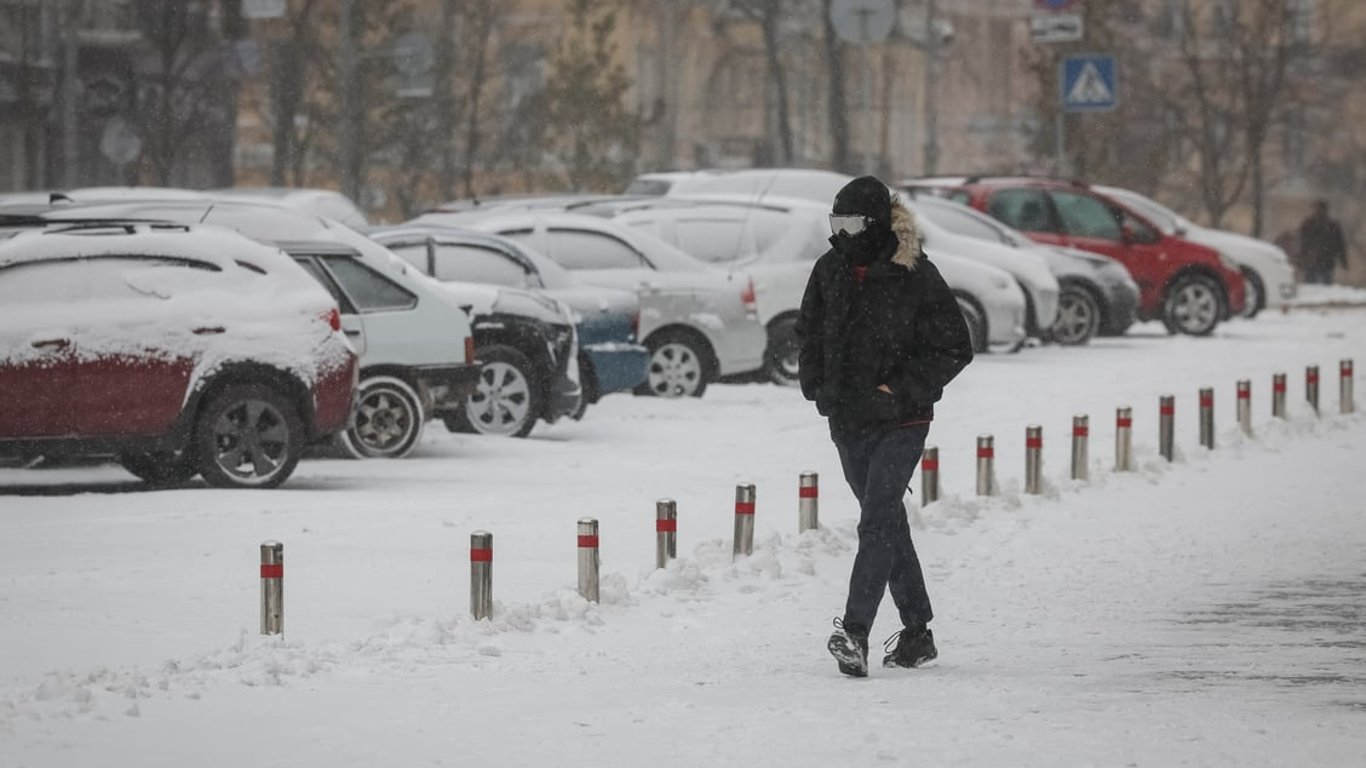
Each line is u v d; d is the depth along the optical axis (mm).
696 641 25906
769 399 59844
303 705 21672
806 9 176500
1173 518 37250
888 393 23188
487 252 53188
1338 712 21141
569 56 136125
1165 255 86125
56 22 117688
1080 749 19344
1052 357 74375
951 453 47562
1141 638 26000
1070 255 79938
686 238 64625
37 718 20844
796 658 24766
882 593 23422
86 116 121500
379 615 27109
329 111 126875
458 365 46250
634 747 19547
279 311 40406
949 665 24188
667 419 54531
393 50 113250
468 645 25234
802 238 64938
